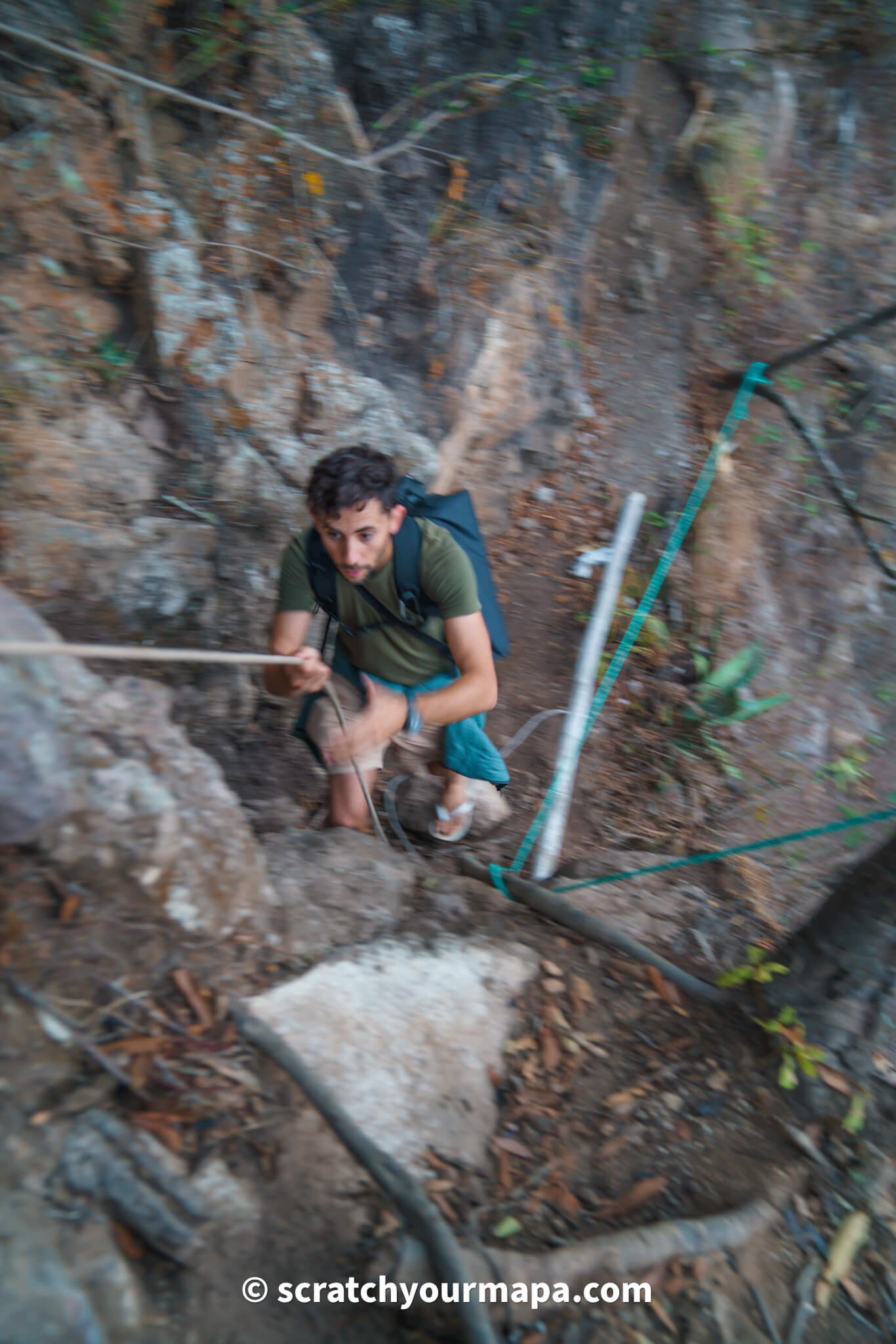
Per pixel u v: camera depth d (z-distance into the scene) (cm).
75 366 361
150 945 205
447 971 242
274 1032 202
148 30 383
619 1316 192
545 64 524
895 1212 227
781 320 645
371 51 459
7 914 191
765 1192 220
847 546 615
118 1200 167
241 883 231
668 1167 222
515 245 524
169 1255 167
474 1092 222
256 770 370
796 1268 212
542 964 259
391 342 474
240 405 399
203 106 364
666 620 532
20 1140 167
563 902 282
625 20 556
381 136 468
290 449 416
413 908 267
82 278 366
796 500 607
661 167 621
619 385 592
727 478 573
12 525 329
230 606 385
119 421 369
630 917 304
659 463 579
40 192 351
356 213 455
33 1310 149
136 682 236
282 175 424
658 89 615
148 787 212
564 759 438
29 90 349
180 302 380
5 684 188
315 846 278
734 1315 199
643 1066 243
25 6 347
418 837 378
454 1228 192
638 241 610
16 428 340
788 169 680
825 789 537
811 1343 200
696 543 554
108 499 357
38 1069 177
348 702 296
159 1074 186
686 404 608
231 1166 181
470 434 505
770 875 446
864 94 711
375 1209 186
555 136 537
